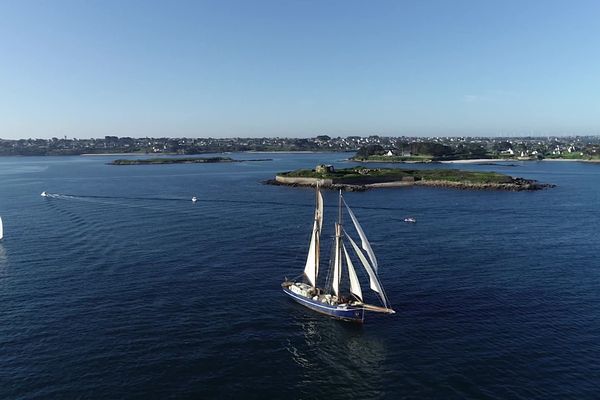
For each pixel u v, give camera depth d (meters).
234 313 63.28
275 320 61.34
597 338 55.44
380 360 51.25
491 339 55.53
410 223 126.62
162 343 54.34
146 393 44.88
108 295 68.88
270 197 183.38
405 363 50.56
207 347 53.72
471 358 51.25
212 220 130.38
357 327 59.31
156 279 76.19
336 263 66.56
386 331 58.09
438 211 147.88
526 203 164.62
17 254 90.94
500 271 80.88
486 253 93.00
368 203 167.12
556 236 109.12
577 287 72.62
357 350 53.47
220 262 86.31
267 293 70.81
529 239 105.81
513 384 46.28
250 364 50.34
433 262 86.56
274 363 50.62
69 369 48.59
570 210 148.50
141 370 48.66
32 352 51.84
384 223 126.81
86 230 114.69
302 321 61.16
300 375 48.38
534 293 70.06
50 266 82.88
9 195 186.38
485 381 46.84
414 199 177.88
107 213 142.12
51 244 99.38
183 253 92.31
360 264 86.44
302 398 44.56
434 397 44.50
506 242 102.75
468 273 79.81
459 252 93.75
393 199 178.38
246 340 55.62
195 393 45.03
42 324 58.84
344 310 60.31
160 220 129.88
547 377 47.41
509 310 63.88
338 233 66.12
